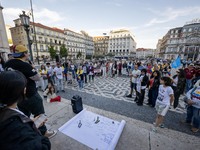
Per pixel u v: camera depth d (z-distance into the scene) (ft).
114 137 5.47
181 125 9.45
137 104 13.56
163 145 5.36
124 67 39.42
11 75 2.00
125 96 16.72
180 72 12.12
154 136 5.94
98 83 25.64
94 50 259.39
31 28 101.09
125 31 212.02
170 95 7.54
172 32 169.68
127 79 30.86
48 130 6.06
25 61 4.88
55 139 5.44
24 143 1.73
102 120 6.81
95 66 37.47
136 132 6.21
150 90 12.99
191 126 9.21
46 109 9.10
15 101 2.07
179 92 12.14
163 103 7.67
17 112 2.06
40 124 3.56
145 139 5.71
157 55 290.97
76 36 185.26
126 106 13.11
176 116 11.03
